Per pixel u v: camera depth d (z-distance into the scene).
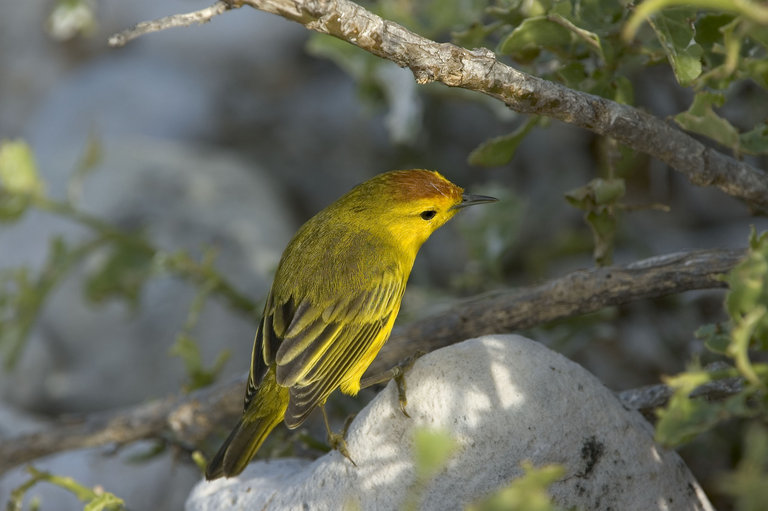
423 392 6.48
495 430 6.25
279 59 17.70
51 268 11.00
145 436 9.93
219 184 14.92
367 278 8.05
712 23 7.14
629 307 11.46
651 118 6.86
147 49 18.14
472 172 14.95
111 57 18.16
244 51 17.80
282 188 16.06
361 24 5.77
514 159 14.89
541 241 14.04
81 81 17.70
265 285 13.62
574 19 7.31
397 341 8.70
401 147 14.83
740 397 5.12
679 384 5.21
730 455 9.48
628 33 4.51
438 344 8.59
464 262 14.48
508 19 7.95
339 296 7.91
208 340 12.94
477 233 11.41
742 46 7.18
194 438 9.61
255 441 7.46
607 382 11.52
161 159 15.02
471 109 15.16
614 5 7.52
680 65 6.47
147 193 14.40
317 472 6.81
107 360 12.98
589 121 6.64
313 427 10.48
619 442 6.42
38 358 12.96
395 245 8.55
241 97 17.47
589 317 10.62
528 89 6.26
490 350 6.59
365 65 10.94
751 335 5.42
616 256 12.95
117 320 13.10
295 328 7.72
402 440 6.41
